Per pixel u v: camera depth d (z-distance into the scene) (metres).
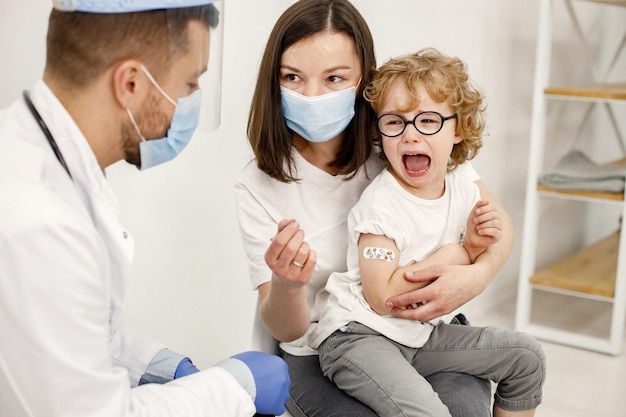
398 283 1.29
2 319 0.81
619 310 2.55
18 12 1.31
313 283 1.40
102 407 0.86
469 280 1.31
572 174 2.61
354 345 1.29
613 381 2.38
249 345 2.12
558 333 2.67
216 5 1.00
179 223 1.82
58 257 0.83
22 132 0.91
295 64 1.26
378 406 1.23
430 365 1.40
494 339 1.38
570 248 3.43
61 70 0.92
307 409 1.31
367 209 1.32
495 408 1.46
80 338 0.85
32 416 0.84
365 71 1.33
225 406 0.98
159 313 1.82
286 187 1.37
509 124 2.83
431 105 1.31
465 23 2.53
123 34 0.90
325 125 1.28
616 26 3.48
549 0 2.52
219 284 1.97
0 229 0.80
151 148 1.00
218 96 1.07
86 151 0.93
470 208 1.41
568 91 2.54
